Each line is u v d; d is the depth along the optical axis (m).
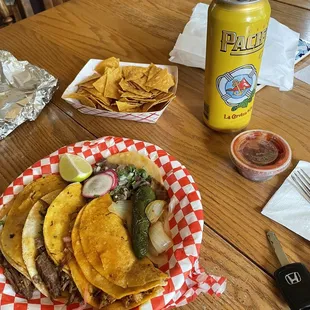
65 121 0.91
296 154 0.77
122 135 0.86
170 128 0.86
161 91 0.88
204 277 0.58
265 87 0.94
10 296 0.58
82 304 0.57
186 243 0.59
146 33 1.18
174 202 0.66
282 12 1.21
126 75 0.92
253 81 0.73
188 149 0.81
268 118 0.86
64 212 0.67
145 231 0.63
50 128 0.89
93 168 0.75
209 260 0.61
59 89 1.00
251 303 0.56
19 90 0.92
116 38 1.17
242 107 0.77
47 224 0.64
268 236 0.64
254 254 0.62
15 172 0.80
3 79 0.94
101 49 1.13
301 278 0.55
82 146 0.77
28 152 0.84
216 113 0.78
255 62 0.70
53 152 0.78
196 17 1.08
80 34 1.20
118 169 0.73
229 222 0.67
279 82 0.91
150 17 1.25
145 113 0.83
